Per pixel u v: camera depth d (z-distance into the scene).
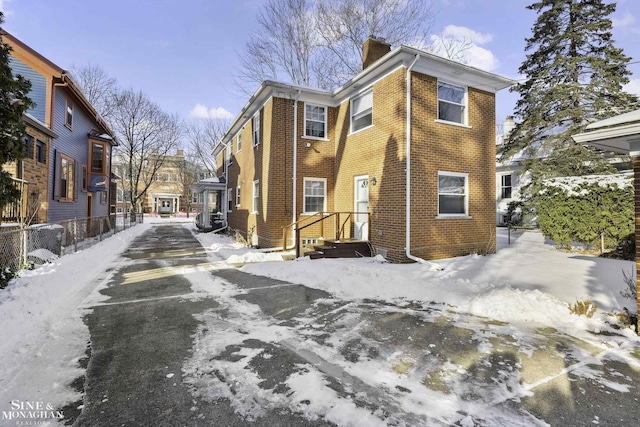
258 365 3.28
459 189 9.75
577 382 2.93
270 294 6.08
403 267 7.98
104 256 10.12
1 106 4.88
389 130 9.33
